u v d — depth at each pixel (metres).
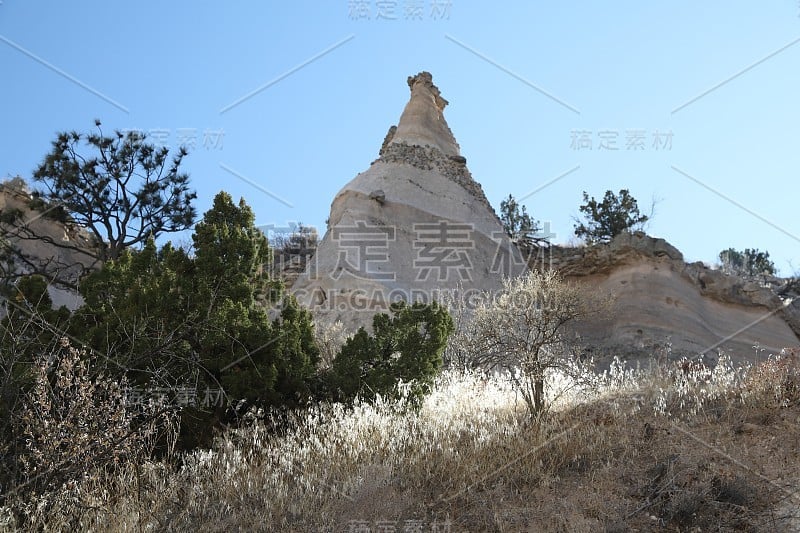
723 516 10.16
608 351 25.58
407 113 35.50
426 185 31.48
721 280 29.83
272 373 13.76
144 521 10.37
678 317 27.33
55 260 31.19
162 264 15.26
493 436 12.34
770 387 13.43
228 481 11.24
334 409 13.31
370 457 11.74
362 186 30.98
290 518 10.70
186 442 12.73
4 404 10.93
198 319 13.66
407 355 15.01
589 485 11.16
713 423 12.65
